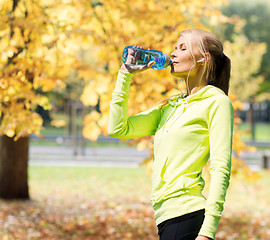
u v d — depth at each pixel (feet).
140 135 6.98
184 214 5.97
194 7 18.85
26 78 15.46
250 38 93.30
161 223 6.19
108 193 37.78
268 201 35.78
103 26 17.79
